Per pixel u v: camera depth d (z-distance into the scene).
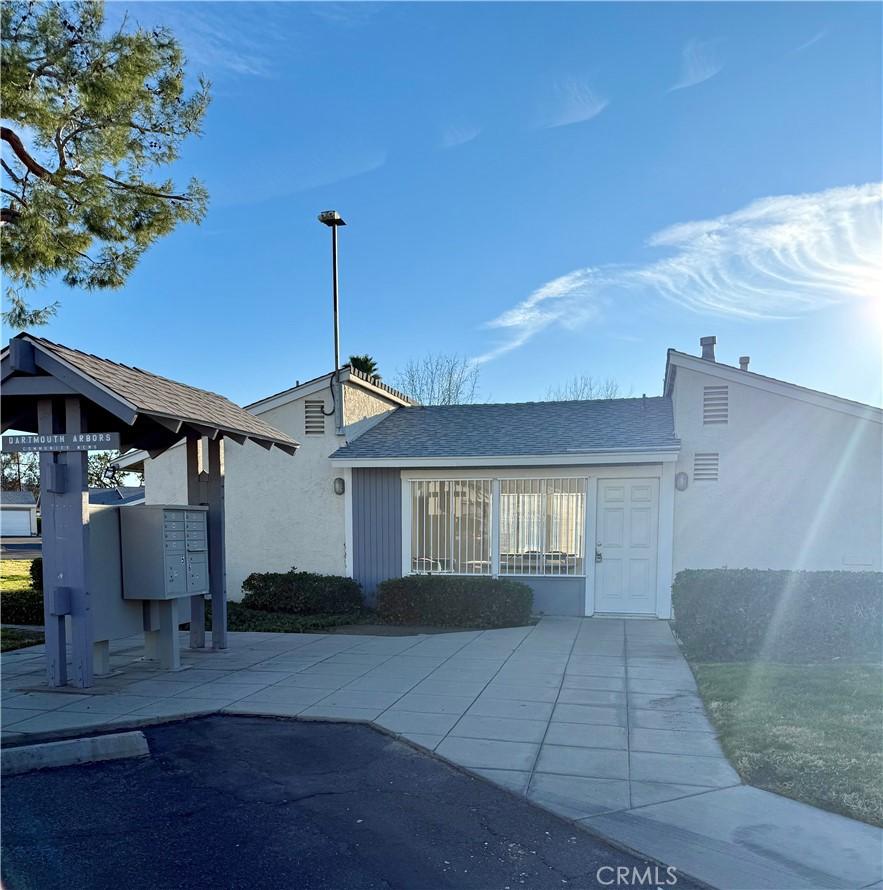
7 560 24.62
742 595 7.77
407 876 3.29
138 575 7.15
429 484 11.70
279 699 6.25
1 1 8.04
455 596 10.23
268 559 12.36
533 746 4.97
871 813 3.76
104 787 4.38
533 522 11.24
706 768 4.52
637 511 10.86
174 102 9.60
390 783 4.41
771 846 3.50
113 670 7.40
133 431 8.28
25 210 8.60
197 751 5.02
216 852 3.53
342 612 11.39
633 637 9.16
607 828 3.71
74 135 9.09
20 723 5.57
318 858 3.47
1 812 4.02
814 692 5.96
